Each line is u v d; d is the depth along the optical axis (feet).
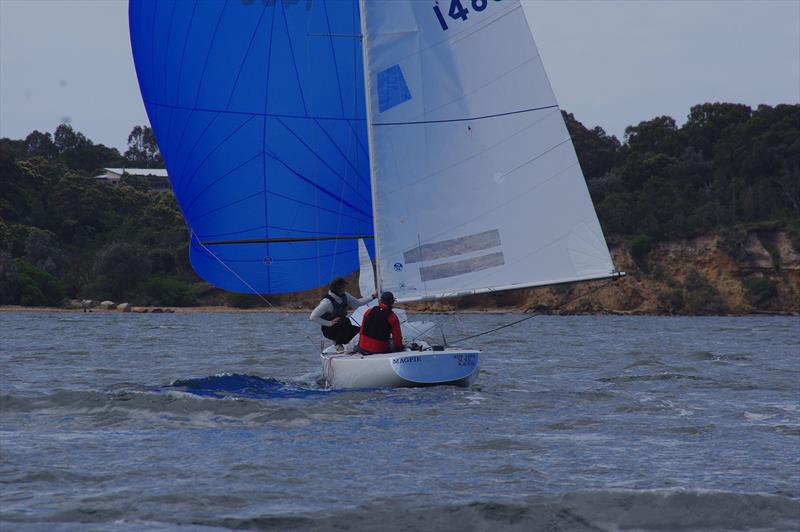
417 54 164.96
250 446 130.82
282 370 261.44
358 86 183.01
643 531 95.35
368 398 167.43
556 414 165.48
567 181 164.66
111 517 95.86
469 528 95.04
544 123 165.07
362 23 163.84
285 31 181.88
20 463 118.73
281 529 93.50
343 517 96.99
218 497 103.55
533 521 97.04
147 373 251.80
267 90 182.91
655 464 123.95
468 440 137.39
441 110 165.48
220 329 590.96
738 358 332.19
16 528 91.81
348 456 125.08
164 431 141.69
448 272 166.09
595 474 117.29
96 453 125.39
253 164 184.14
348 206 182.80
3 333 497.46
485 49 165.68
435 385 172.76
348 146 182.60
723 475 117.70
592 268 164.35
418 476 114.62
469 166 165.89
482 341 437.58
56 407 161.48
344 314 180.96
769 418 167.12
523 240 165.99
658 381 232.53
